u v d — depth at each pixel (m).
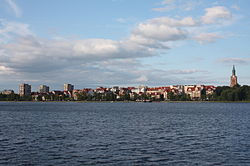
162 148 43.38
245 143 47.56
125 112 146.00
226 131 63.66
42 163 34.72
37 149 42.41
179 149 42.69
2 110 165.75
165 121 90.06
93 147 44.00
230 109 177.75
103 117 108.56
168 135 57.09
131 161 35.69
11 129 66.75
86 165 33.88
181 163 34.84
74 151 41.09
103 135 56.91
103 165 33.91
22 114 127.88
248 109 177.00
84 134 58.28
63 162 35.16
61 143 47.34
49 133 59.69
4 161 35.53
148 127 71.75
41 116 114.00
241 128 69.62
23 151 41.06
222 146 44.97
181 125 76.94
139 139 51.78
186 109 180.25
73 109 182.00
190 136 55.81
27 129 66.81
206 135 57.19
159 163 34.84
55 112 145.62
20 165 33.88
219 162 35.28
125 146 44.84
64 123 82.62
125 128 69.44
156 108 199.38
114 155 38.75
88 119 98.25
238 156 38.25
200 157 37.75
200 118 103.31
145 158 37.19
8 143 47.34
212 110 165.50
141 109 182.75
